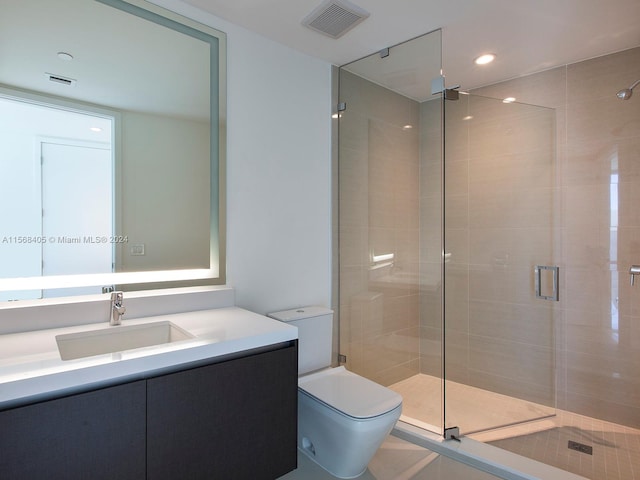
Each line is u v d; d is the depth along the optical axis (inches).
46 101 60.4
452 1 72.1
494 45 89.9
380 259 101.8
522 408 98.0
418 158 98.1
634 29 82.4
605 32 83.6
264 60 86.3
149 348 48.5
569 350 98.3
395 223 101.3
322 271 99.7
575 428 89.6
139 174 69.5
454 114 101.5
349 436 64.9
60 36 61.5
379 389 74.7
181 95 73.8
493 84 113.2
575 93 98.1
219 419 52.4
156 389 46.6
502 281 104.7
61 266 62.0
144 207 70.1
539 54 94.4
